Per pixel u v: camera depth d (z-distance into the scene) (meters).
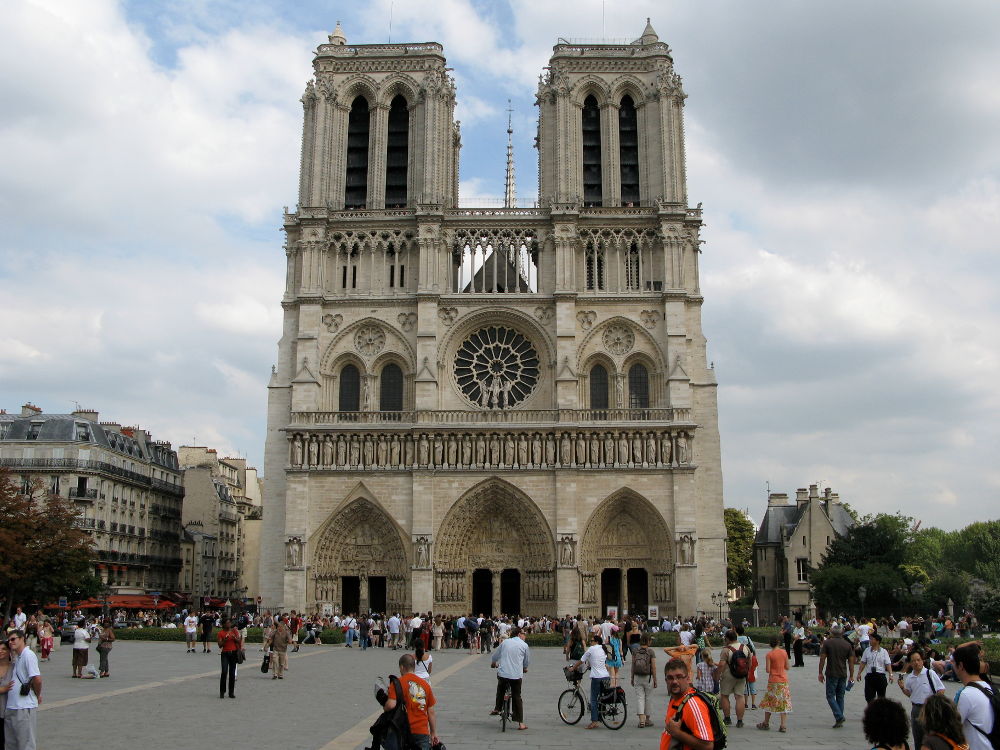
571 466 106.94
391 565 107.81
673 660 18.80
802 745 31.22
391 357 113.44
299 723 34.56
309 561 106.75
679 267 113.50
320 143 117.56
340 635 92.75
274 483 111.25
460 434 108.00
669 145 116.94
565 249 113.69
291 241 117.25
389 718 23.25
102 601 112.62
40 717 35.75
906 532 155.62
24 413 122.56
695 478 108.81
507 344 114.56
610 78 120.06
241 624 89.75
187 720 35.16
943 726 16.36
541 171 118.25
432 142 117.19
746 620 121.06
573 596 104.19
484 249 116.19
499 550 108.81
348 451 108.62
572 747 30.30
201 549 150.25
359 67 121.12
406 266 115.62
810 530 135.62
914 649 27.14
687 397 109.06
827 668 35.78
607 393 112.81
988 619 110.69
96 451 119.12
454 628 92.00
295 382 110.50
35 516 94.62
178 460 161.75
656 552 107.00
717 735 17.64
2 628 66.06
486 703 42.62
